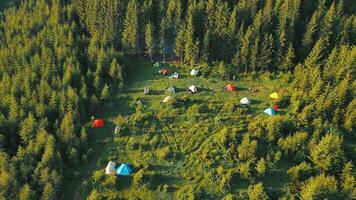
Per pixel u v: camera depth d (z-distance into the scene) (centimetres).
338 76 7988
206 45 9212
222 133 7256
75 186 6844
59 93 7981
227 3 9781
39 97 7988
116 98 8662
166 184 6706
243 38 8981
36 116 7719
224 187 6575
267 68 9238
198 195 6500
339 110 7488
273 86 8800
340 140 6869
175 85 8956
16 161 6762
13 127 7412
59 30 9644
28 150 6950
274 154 6888
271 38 8862
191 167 6956
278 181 6625
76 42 9481
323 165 6594
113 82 9044
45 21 10250
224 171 6762
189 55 9319
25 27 9850
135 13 9600
